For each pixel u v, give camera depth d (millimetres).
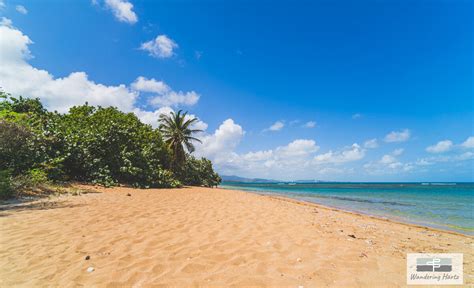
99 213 6637
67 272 3041
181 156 32875
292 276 3213
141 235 4754
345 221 8562
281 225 6469
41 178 10523
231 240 4754
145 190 16062
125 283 2830
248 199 14320
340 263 3771
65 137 14008
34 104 16781
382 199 25328
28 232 4660
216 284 2910
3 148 10352
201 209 8578
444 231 8398
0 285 2682
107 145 16672
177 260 3582
